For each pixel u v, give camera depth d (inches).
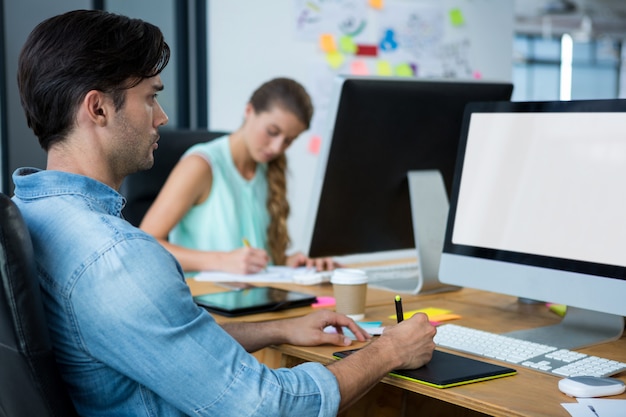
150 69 42.7
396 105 69.8
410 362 45.3
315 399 40.6
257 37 152.9
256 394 38.7
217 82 149.3
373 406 62.4
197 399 38.3
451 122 74.0
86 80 40.9
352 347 52.1
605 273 50.9
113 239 38.2
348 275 59.4
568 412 38.5
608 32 282.8
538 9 250.1
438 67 180.2
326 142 68.7
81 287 37.7
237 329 53.5
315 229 71.2
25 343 36.8
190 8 145.3
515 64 282.2
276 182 94.8
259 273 79.4
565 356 48.3
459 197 61.5
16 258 36.7
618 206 50.9
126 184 92.1
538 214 55.6
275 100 88.0
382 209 73.4
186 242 90.4
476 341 51.9
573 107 54.4
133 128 42.7
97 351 38.1
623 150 51.2
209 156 89.3
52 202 40.4
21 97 42.6
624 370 45.9
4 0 126.2
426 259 70.2
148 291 37.5
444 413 64.7
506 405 39.6
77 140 41.8
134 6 138.9
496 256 57.8
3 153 127.6
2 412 40.5
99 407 40.2
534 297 55.1
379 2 168.4
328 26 161.5
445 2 179.8
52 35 41.3
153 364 37.7
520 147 57.6
